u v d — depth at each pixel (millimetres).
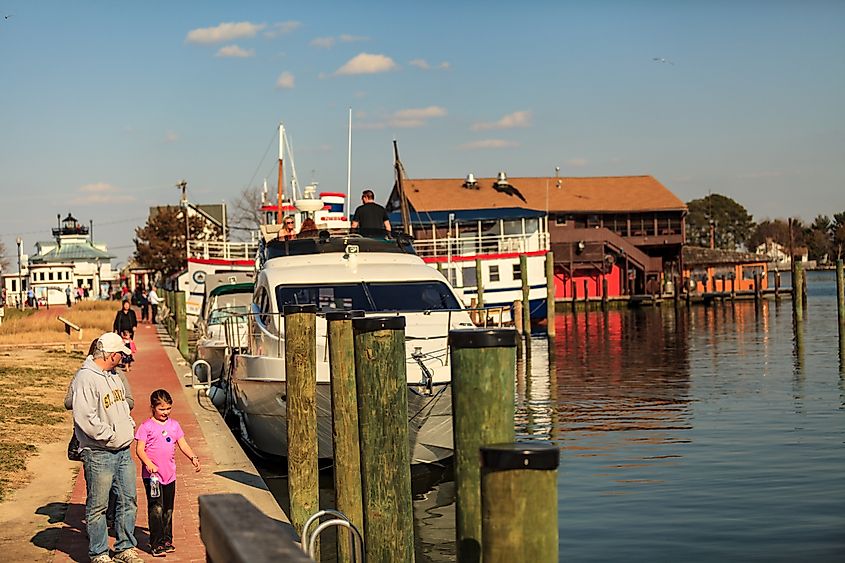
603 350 40594
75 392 8820
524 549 4227
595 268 77750
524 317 39625
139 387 22469
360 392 8727
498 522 4250
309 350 11242
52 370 25969
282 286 16781
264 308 16922
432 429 14758
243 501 3926
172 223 87875
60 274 99000
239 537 3330
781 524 12867
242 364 16828
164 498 9391
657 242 83688
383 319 8648
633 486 15164
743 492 14594
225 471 12797
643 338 46500
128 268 106125
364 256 18156
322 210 25516
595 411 23203
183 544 9602
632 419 21781
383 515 8656
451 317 16406
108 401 8828
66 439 15492
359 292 16875
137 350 33562
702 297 78375
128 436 8898
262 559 3041
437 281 17391
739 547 11953
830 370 30484
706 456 17281
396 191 80625
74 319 47688
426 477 15539
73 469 13164
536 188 83938
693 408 23203
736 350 38469
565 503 14258
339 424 10258
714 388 26891
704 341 43531
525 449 4242
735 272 88625
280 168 35750
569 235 78125
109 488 8883
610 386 28219
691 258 87938
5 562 9016
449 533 12766
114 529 9602
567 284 77562
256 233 43469
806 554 11617
